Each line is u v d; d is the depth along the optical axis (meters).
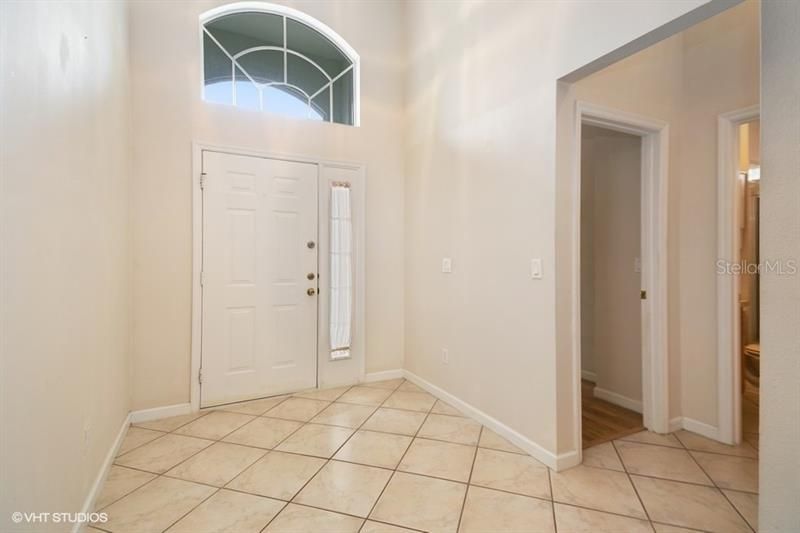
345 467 2.07
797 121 1.02
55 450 1.32
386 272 3.65
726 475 1.99
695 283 2.50
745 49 2.27
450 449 2.27
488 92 2.56
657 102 2.45
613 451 2.25
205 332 2.89
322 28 3.40
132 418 2.64
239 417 2.74
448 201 3.01
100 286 1.89
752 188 2.96
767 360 1.08
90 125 1.75
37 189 1.21
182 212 2.81
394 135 3.68
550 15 2.07
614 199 2.99
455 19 2.92
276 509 1.71
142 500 1.78
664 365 2.48
